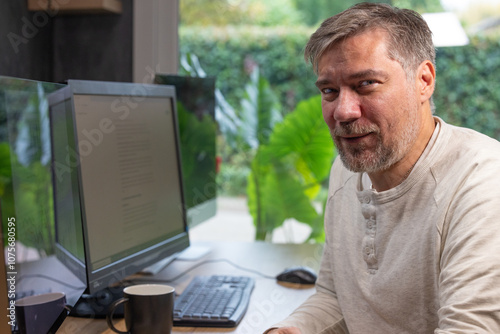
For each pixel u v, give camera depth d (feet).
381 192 3.83
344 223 4.26
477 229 3.04
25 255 4.15
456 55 14.26
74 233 3.98
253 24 15.88
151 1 7.13
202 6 15.64
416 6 12.66
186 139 6.59
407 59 3.57
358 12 3.56
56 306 3.54
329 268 4.49
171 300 3.68
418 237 3.60
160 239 5.08
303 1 15.74
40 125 4.33
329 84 3.61
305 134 9.79
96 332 3.85
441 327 2.97
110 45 7.11
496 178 3.25
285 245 6.96
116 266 4.30
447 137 3.70
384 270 3.81
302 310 4.23
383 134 3.55
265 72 15.90
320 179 10.17
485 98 14.24
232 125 10.32
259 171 9.95
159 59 7.59
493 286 2.83
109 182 4.32
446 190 3.50
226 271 5.63
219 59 15.83
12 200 4.19
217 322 4.07
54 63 7.02
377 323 3.92
